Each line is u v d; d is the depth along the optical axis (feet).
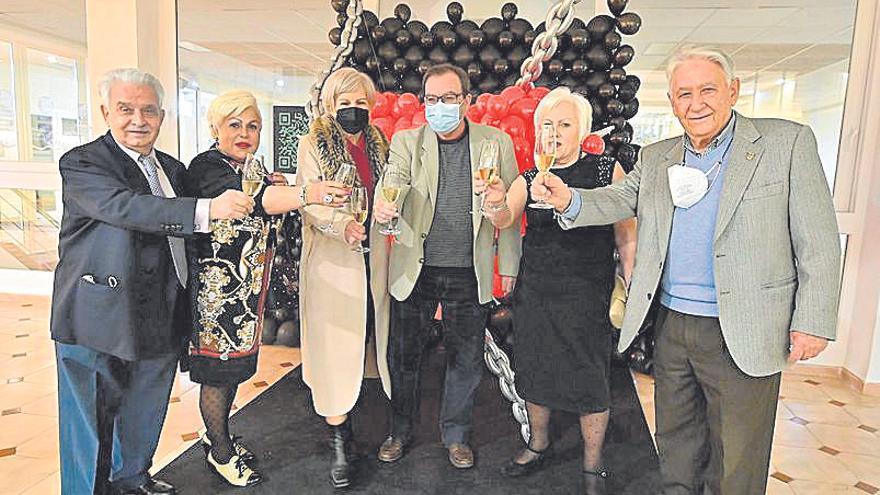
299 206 7.25
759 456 6.24
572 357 7.64
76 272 6.82
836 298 5.64
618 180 7.38
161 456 9.23
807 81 15.11
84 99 17.57
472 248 8.09
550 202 6.63
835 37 14.06
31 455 9.21
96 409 7.09
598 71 12.98
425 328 8.68
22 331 15.62
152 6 16.17
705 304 6.18
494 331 12.97
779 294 5.84
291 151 21.52
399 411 9.11
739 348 5.87
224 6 19.49
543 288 7.66
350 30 12.60
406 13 13.73
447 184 8.02
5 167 18.20
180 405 11.23
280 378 12.67
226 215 6.68
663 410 6.79
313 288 8.20
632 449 9.77
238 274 7.73
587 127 7.47
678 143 6.51
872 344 12.54
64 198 6.88
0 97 18.45
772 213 5.75
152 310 7.16
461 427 9.00
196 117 23.16
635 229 7.55
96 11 15.67
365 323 8.25
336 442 8.55
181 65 21.68
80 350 7.00
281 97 27.20
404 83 13.64
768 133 5.86
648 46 19.52
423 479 8.66
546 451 8.92
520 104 12.26
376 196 7.61
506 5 13.41
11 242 18.57
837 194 13.70
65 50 17.66
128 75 6.90
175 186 7.57
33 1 17.13
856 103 13.48
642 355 13.33
